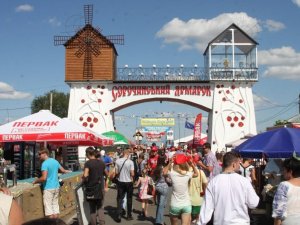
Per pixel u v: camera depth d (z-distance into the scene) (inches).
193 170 413.7
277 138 458.9
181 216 399.5
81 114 1472.7
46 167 453.1
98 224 496.4
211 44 1487.5
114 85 1478.8
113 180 597.0
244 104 1464.1
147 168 725.3
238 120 1462.8
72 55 1487.5
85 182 480.7
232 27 1486.2
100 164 483.2
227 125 1460.4
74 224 551.8
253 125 1460.4
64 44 1481.3
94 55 1481.3
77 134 559.2
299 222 237.3
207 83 1473.9
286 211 241.4
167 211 687.1
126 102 1467.8
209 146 565.3
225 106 1465.3
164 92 1467.8
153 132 2901.1
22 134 557.6
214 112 1462.8
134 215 640.4
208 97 1472.7
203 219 243.8
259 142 462.3
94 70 1477.6
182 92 1470.2
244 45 1487.5
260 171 622.5
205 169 569.0
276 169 548.1
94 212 483.2
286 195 242.2
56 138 557.3
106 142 791.1
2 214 179.2
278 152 447.2
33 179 532.7
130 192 596.7
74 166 948.0
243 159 607.8
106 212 666.8
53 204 456.4
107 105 1472.7
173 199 399.2
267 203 477.4
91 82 1475.1
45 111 595.2
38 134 557.6
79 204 470.0
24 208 403.2
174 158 403.9
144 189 624.1
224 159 252.7
